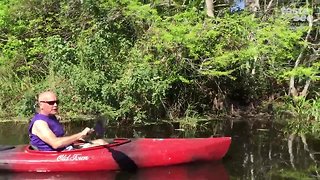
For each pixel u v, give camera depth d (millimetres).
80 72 6242
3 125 5922
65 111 6387
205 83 7062
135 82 6066
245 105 7531
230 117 6906
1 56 7500
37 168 3791
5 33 8258
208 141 4172
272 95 7914
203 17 7309
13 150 3967
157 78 6223
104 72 6352
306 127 6090
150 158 3957
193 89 6914
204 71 6684
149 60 6535
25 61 7445
